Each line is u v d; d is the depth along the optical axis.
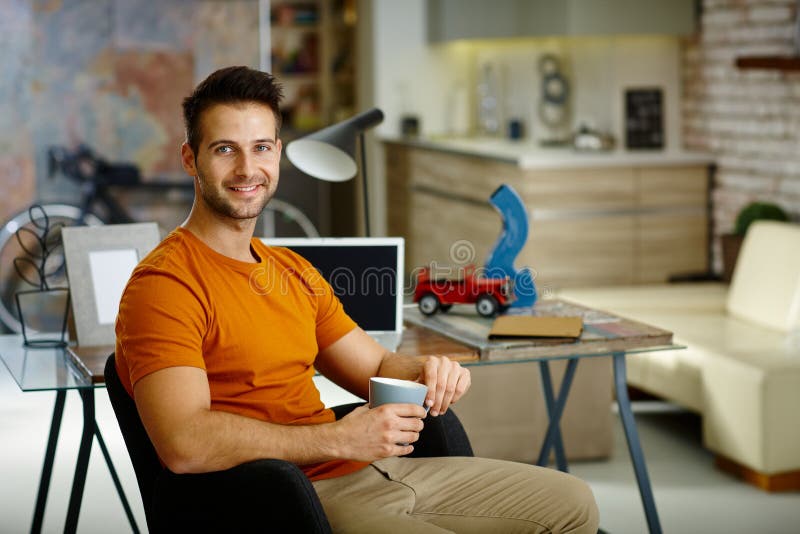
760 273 5.32
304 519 2.30
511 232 3.81
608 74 7.21
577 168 6.62
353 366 2.87
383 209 8.95
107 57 7.30
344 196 9.40
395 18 8.45
